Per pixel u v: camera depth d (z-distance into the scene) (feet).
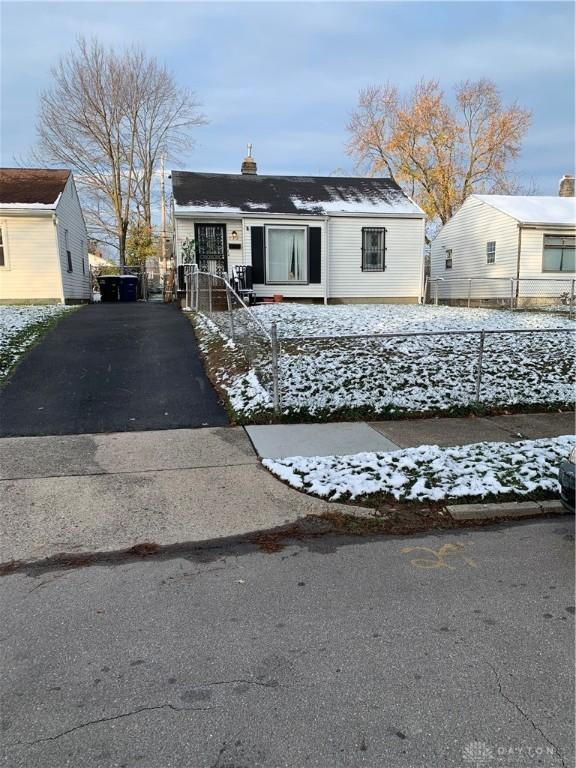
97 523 13.88
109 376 28.40
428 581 11.25
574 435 20.80
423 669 8.48
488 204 77.00
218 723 7.39
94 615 10.01
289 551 12.62
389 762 6.77
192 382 27.63
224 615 10.00
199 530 13.60
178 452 18.94
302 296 62.34
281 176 73.61
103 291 74.79
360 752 6.92
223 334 36.27
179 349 34.40
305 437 20.67
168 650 8.96
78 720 7.45
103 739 7.12
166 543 12.95
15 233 56.03
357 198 67.97
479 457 17.95
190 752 6.92
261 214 59.67
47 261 57.11
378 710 7.62
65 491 15.71
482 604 10.35
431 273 95.30
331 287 64.23
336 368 28.02
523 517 14.65
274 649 8.98
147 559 12.23
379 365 28.73
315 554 12.48
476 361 30.32
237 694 7.94
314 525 13.94
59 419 22.27
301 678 8.29
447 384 26.73
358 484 15.88
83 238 73.92
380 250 64.95
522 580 11.28
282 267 61.67
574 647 9.02
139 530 13.56
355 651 8.93
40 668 8.52
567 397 26.21
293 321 40.42
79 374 28.66
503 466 17.15
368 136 118.32
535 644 9.11
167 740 7.11
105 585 11.11
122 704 7.74
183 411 23.52
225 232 60.54
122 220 96.22
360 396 24.75
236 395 24.86
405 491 15.53
